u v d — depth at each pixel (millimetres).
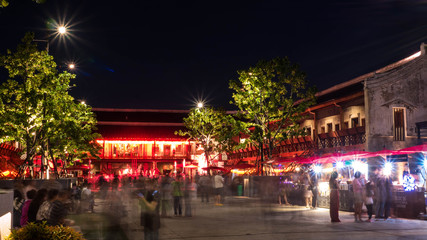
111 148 79188
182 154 80938
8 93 26859
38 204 8875
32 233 5941
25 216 9172
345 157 25375
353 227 15359
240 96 35312
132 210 16375
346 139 37469
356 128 35219
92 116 42688
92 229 13211
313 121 44031
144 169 79500
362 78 39156
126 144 79875
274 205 26828
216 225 16000
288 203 27453
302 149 45938
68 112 29094
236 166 40812
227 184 38906
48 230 6027
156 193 9141
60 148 32375
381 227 15367
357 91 35375
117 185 17547
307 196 24469
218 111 52500
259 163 37438
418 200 18266
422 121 33500
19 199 12227
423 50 33906
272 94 34938
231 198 33219
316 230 14516
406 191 18609
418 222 16984
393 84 33531
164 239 12586
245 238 12773
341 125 38562
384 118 33344
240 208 23656
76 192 20078
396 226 15680
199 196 31719
